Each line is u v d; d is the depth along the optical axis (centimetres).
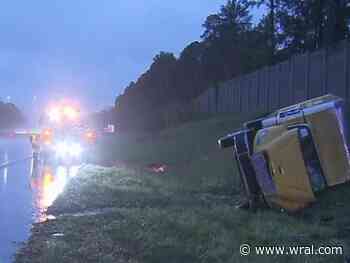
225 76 7362
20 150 3650
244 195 1379
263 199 1163
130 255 839
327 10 3556
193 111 6388
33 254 856
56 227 1035
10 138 6319
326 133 1128
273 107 3525
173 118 6425
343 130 1132
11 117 12231
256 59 5844
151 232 968
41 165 2473
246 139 1188
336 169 1120
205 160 2211
